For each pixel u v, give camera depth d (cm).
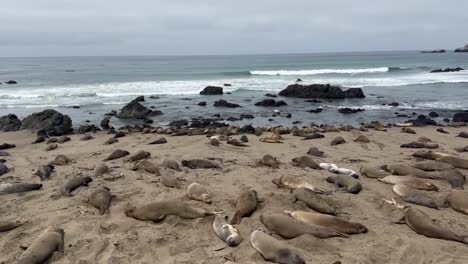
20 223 670
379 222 665
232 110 2492
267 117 2239
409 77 4456
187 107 2606
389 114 2300
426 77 4425
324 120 2141
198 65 8150
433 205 726
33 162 1120
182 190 832
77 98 2989
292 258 517
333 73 5056
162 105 2691
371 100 2889
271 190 827
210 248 576
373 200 769
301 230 607
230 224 649
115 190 840
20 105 2667
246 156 1148
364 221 670
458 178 863
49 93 3194
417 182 840
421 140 1377
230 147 1277
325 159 1109
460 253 553
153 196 799
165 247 581
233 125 1997
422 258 540
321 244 577
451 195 736
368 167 966
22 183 855
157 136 1535
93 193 778
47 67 8356
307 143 1352
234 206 738
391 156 1143
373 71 5416
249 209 689
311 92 3062
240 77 4638
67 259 552
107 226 654
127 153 1173
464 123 1870
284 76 4709
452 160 1005
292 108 2570
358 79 4306
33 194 825
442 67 6353
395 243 584
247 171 974
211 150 1230
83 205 759
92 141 1474
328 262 529
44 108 2561
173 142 1383
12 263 543
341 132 1580
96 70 6650
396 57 12281
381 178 900
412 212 649
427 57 11881
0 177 955
